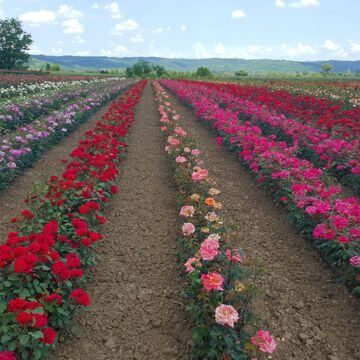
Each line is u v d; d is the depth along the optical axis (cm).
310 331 388
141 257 514
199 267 359
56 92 1945
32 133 902
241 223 618
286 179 636
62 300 343
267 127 1188
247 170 870
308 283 465
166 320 395
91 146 780
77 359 343
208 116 1315
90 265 471
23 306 286
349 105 1622
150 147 1112
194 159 792
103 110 1839
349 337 381
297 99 1708
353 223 470
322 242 503
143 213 649
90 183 561
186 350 355
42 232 380
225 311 278
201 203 522
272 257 520
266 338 275
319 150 849
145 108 2067
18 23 6788
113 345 362
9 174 729
